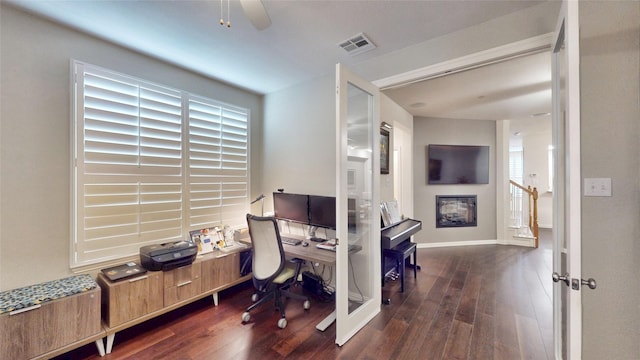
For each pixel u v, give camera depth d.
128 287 2.08
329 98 3.02
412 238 4.73
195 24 2.07
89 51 2.23
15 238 1.89
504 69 2.85
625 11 1.49
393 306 2.67
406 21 2.04
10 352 1.58
